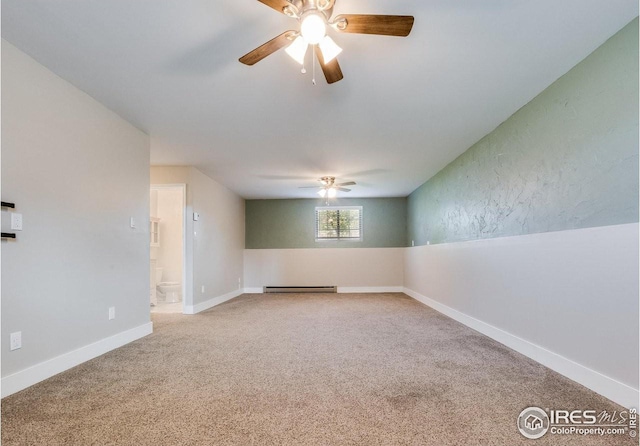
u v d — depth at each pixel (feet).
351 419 5.85
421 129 11.60
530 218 9.37
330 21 5.61
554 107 8.40
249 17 6.11
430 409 6.20
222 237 20.57
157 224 20.54
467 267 13.33
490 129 11.59
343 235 25.54
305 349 10.05
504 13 6.01
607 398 6.59
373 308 17.65
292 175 18.21
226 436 5.34
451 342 10.80
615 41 6.61
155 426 5.65
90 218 9.12
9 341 6.81
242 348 10.18
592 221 7.16
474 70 7.88
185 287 16.31
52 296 7.86
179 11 5.93
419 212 21.34
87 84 8.50
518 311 9.74
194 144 13.07
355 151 14.05
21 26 6.32
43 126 7.66
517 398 6.64
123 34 6.56
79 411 6.16
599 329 6.82
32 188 7.37
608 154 6.77
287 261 25.38
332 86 8.63
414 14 6.03
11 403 6.45
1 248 6.68
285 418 5.90
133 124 11.05
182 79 8.27
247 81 8.36
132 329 10.98
